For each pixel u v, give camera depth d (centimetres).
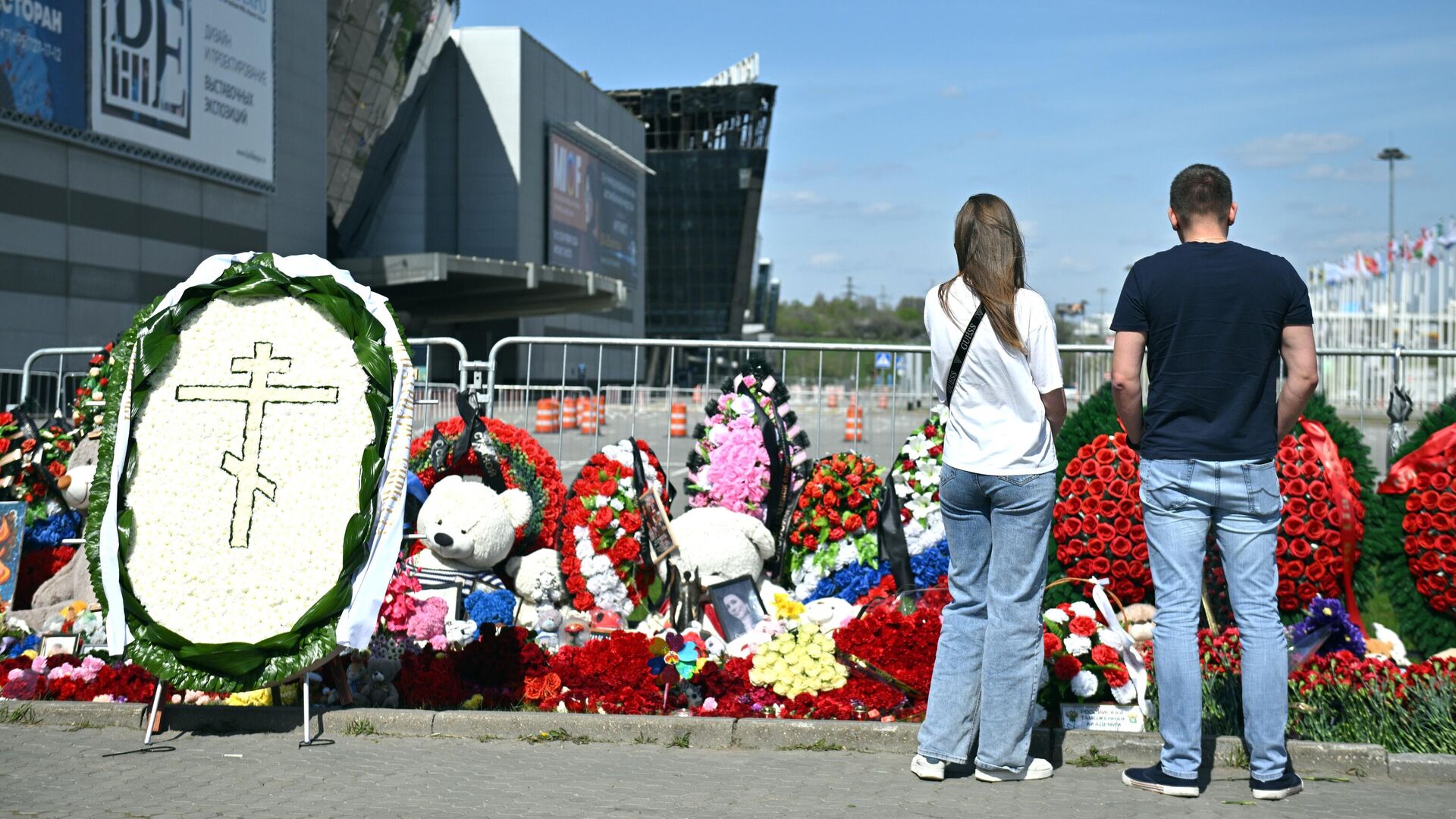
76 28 3167
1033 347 447
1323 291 3969
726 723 516
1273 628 436
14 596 734
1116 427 670
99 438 764
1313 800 432
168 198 3638
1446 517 627
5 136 3059
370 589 515
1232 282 436
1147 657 576
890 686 540
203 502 534
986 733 453
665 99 9912
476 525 683
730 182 9969
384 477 530
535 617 678
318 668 565
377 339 548
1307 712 512
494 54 6241
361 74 4850
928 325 468
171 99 3525
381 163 5425
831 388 1044
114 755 490
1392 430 734
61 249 3241
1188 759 436
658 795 434
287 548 527
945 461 463
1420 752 484
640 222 8356
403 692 567
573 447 1093
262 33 3953
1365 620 661
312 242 4422
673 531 683
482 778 457
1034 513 446
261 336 556
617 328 8000
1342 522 636
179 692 561
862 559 703
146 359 545
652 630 650
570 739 523
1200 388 437
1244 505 437
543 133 6562
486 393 855
